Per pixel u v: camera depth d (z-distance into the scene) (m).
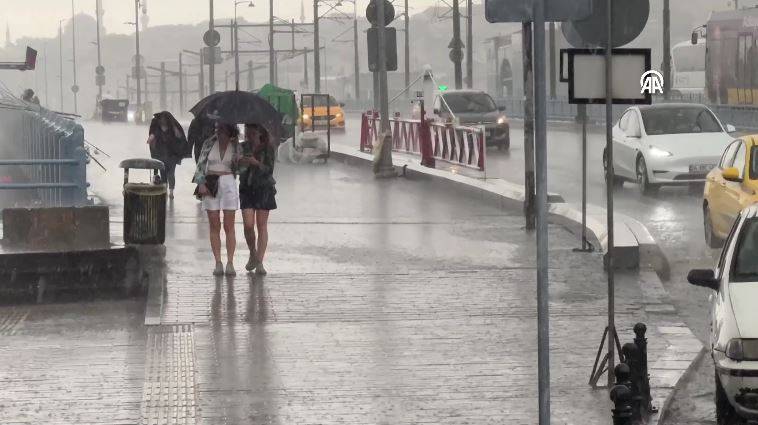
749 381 18.62
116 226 40.19
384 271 33.19
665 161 51.50
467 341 25.36
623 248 32.78
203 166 31.77
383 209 47.03
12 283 29.55
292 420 19.67
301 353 24.30
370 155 66.88
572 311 28.36
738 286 20.06
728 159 38.06
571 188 57.12
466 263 34.47
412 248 37.16
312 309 28.39
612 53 21.08
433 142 64.75
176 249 36.22
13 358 23.89
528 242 38.19
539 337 15.60
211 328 26.45
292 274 32.56
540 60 15.33
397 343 25.19
